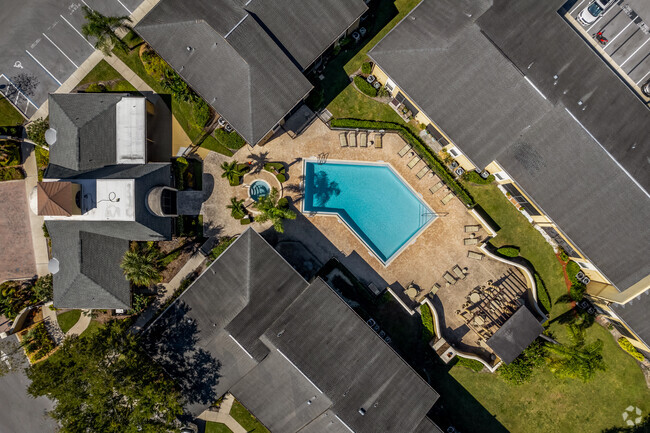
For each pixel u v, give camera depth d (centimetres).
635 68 4306
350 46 4278
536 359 3978
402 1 4288
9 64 4372
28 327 4294
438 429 3881
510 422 4241
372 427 3762
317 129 4309
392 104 4297
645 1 4247
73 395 3612
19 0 4356
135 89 4319
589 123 3712
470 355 4116
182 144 4312
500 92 3722
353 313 3872
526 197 3931
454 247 4272
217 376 3984
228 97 3916
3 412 4331
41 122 4159
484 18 3722
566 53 3778
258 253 3947
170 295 4262
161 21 3909
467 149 3825
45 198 3541
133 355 3862
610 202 3719
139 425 3691
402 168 4284
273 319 3897
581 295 4181
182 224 4253
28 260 4359
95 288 3991
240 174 4247
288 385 3856
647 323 3853
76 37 4353
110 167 3994
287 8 3866
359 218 4366
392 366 3862
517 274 4250
